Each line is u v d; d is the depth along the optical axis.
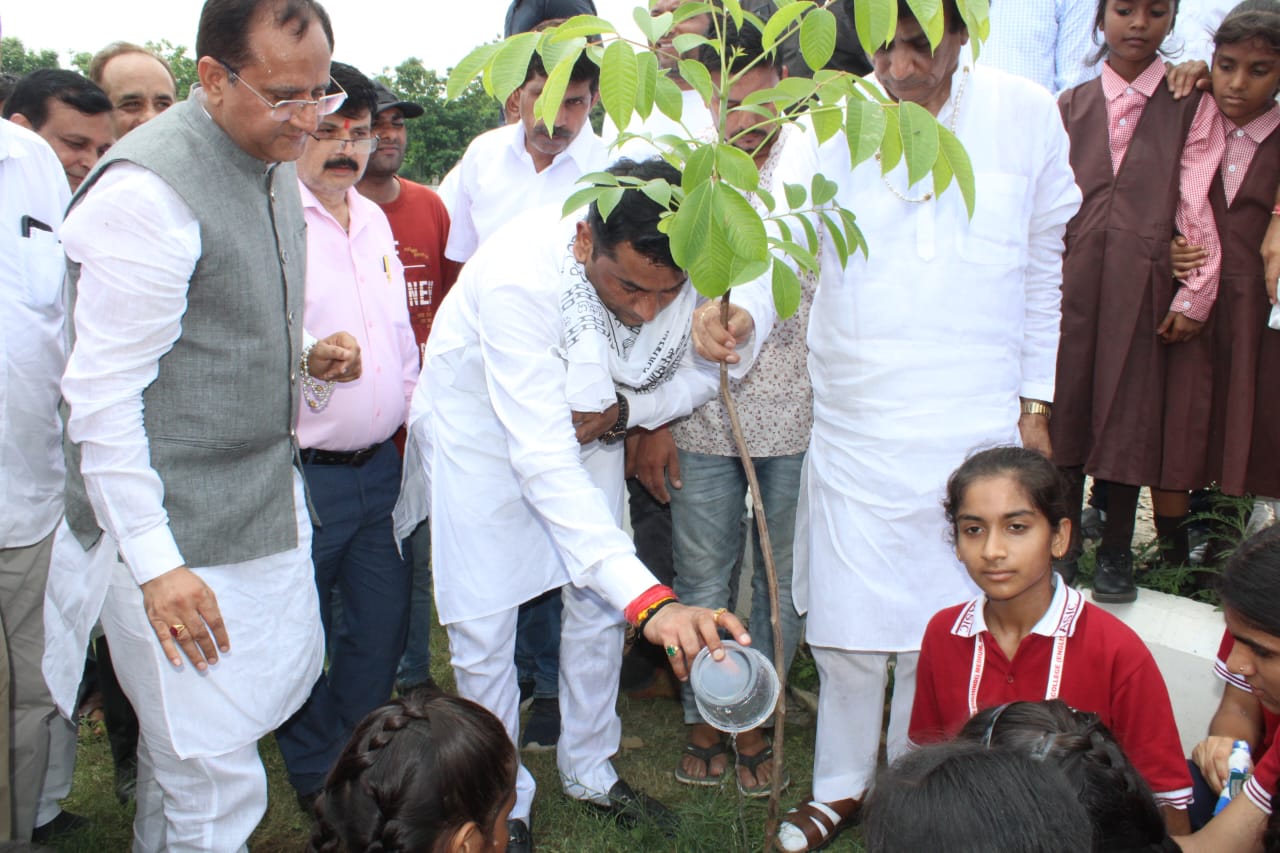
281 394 2.28
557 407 2.29
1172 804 2.03
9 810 2.26
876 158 2.44
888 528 2.53
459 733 1.50
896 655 2.70
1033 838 1.15
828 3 1.61
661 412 2.63
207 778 2.26
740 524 3.65
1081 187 3.10
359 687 3.03
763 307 2.46
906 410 2.49
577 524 2.17
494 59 1.58
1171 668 2.87
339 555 2.91
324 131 2.78
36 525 2.57
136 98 3.59
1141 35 2.98
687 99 3.47
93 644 3.57
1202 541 3.41
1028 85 2.48
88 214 1.98
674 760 3.29
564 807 2.99
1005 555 1.98
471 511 2.54
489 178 3.53
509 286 2.31
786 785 3.08
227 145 2.12
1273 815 1.72
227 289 2.12
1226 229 2.95
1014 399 2.59
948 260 2.44
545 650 3.38
